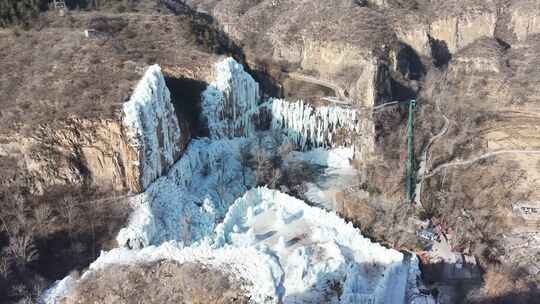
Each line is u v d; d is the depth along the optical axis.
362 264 48.56
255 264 33.88
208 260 35.19
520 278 53.03
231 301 31.31
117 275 34.53
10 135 53.50
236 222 53.59
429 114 84.94
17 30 70.75
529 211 65.19
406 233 55.78
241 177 68.12
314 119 76.81
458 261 52.66
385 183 67.75
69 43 67.56
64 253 48.53
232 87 71.19
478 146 78.00
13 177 52.59
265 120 78.56
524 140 79.06
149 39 75.31
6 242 47.81
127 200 54.81
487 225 61.78
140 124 54.91
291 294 42.16
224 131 71.75
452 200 64.94
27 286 43.06
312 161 76.00
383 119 78.12
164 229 54.78
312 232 51.53
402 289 46.41
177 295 32.09
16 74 61.31
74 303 33.22
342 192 65.38
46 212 50.66
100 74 61.69
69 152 54.34
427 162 73.44
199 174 66.06
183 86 70.31
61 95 57.47
